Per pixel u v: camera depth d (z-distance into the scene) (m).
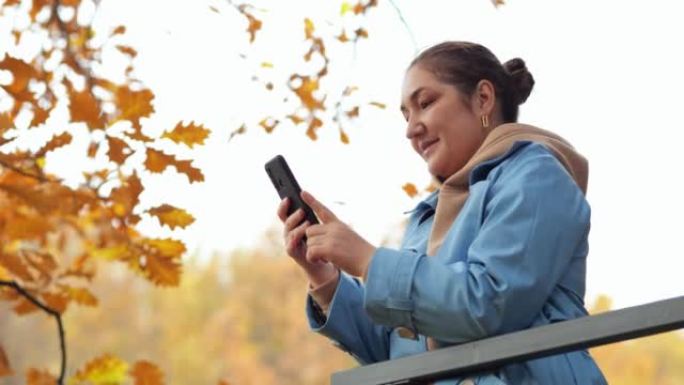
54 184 4.14
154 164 3.96
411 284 2.53
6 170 4.23
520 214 2.57
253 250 24.89
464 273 2.52
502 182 2.66
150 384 4.19
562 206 2.60
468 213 2.67
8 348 22.55
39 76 4.46
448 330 2.51
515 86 2.96
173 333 24.55
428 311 2.51
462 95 2.91
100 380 4.18
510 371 2.52
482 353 2.42
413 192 4.53
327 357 23.84
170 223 4.03
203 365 24.17
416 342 2.79
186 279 24.91
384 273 2.55
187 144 3.99
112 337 23.92
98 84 4.57
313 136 4.86
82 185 4.11
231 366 24.06
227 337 24.30
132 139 3.96
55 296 4.39
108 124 3.97
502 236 2.54
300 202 2.82
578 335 2.29
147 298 24.77
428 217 2.99
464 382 2.50
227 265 25.03
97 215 4.30
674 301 2.18
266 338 24.22
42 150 4.02
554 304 2.58
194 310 24.77
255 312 24.34
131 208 4.12
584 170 2.82
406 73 2.96
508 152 2.73
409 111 2.95
